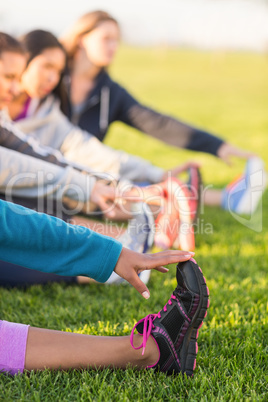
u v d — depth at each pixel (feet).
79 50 12.46
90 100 12.81
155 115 13.34
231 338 7.02
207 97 52.39
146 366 5.94
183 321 5.79
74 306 8.11
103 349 5.84
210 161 24.80
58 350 5.75
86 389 5.44
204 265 10.22
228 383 5.76
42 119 11.12
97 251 5.40
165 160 25.05
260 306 8.13
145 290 5.58
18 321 7.40
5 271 8.58
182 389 5.58
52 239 5.30
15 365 5.66
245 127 37.11
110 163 11.80
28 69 10.56
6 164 8.49
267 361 6.32
